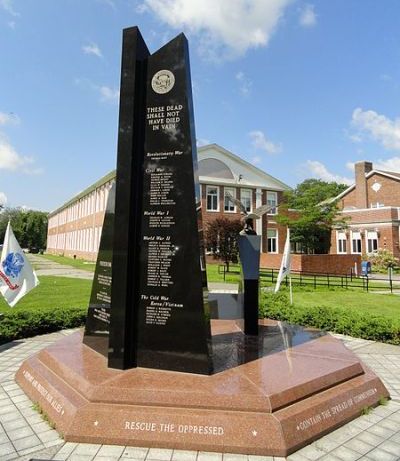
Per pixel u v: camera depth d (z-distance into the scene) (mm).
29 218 71875
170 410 3363
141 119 4535
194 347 4020
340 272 24500
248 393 3451
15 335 6965
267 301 10172
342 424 3656
